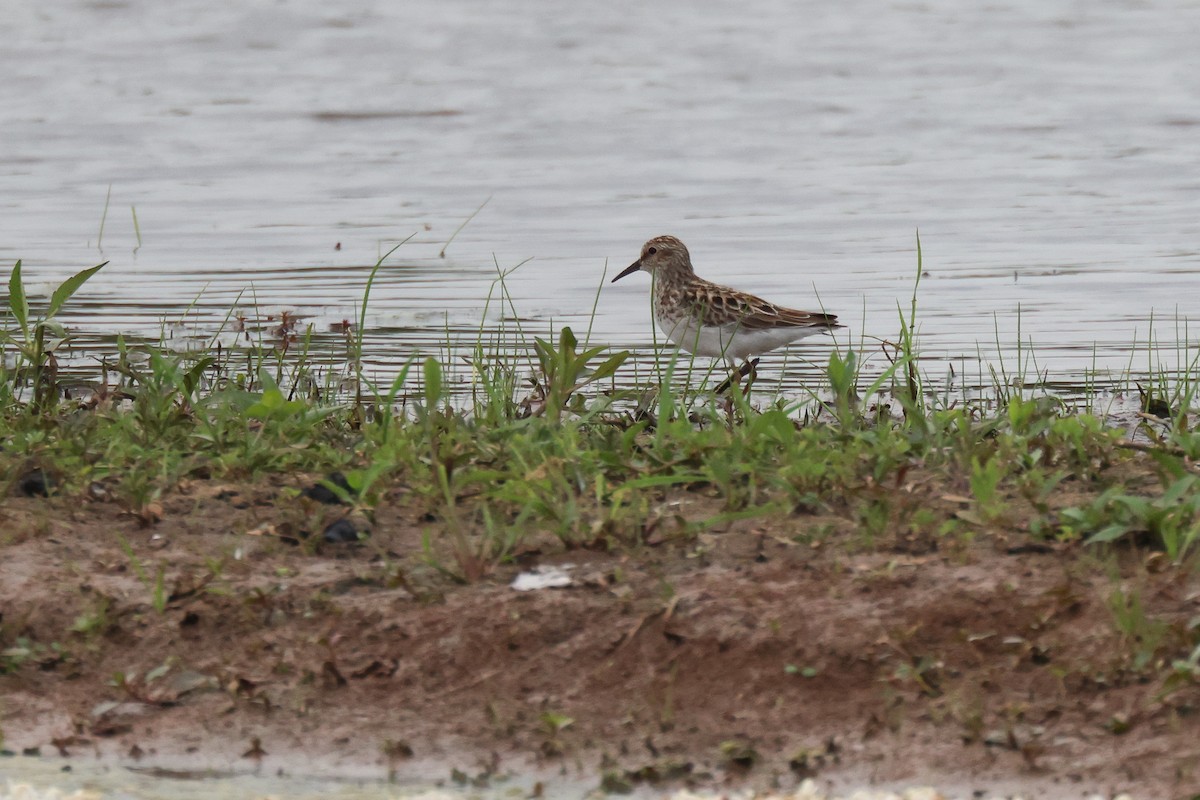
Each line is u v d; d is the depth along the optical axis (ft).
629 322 63.57
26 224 84.23
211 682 28.43
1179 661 25.94
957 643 27.45
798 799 24.72
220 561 30.78
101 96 124.88
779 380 54.19
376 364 55.11
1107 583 28.50
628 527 31.78
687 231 83.46
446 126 115.55
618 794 25.44
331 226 84.53
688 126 116.16
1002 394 50.44
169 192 93.81
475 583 30.12
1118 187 95.40
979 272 72.84
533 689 27.78
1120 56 145.69
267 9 163.63
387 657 28.58
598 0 170.91
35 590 30.25
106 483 34.94
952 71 139.03
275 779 26.27
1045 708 26.09
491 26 157.28
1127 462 36.19
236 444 37.04
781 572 29.91
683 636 28.19
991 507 31.40
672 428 37.06
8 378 45.16
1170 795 24.17
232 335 60.03
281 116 118.42
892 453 35.24
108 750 27.17
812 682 27.25
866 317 64.18
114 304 65.82
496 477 33.45
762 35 155.12
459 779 26.05
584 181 97.96
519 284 70.64
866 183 97.14
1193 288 68.74
